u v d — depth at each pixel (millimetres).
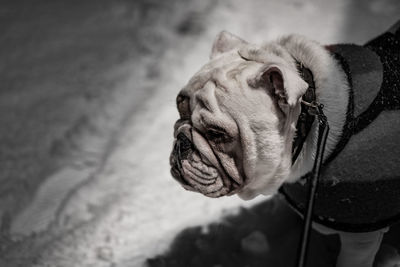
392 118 1156
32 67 2455
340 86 1178
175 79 2174
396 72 1202
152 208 1631
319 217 1215
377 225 1191
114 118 2049
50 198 1730
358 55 1229
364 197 1160
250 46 1187
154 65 2291
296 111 1139
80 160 1867
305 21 2293
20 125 2096
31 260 1541
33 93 2279
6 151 1966
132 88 2195
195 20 2461
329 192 1174
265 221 1497
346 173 1153
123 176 1746
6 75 2422
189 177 1150
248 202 1569
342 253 1282
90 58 2453
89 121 2049
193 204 1618
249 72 1122
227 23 2383
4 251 1581
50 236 1606
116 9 2793
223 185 1153
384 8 2244
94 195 1700
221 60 1177
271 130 1112
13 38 2688
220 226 1504
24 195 1758
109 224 1605
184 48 2328
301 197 1242
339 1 2354
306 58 1196
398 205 1184
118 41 2533
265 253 1422
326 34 2191
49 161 1888
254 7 2445
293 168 1198
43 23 2785
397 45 1255
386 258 1354
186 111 1165
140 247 1529
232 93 1104
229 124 1107
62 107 2164
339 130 1159
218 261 1435
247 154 1118
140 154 1816
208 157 1132
